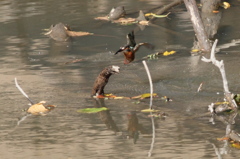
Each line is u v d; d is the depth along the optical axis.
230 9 21.14
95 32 18.95
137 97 11.30
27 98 11.08
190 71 13.05
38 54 16.08
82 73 13.58
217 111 10.08
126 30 18.97
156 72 13.22
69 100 11.32
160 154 8.05
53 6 24.55
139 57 15.06
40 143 8.80
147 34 18.06
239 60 13.62
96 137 8.98
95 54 15.67
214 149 8.17
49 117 10.25
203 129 9.16
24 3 25.62
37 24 20.72
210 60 10.37
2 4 25.61
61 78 13.17
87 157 8.04
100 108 10.50
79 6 24.22
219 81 12.08
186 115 9.99
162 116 9.99
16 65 14.80
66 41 17.80
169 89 11.77
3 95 11.95
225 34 17.09
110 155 8.09
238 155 7.89
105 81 11.48
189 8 15.78
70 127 9.58
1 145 8.79
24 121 10.08
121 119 9.91
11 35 19.12
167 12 21.67
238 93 11.12
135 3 24.38
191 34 17.64
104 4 24.56
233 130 8.96
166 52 15.23
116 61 14.70
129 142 8.65
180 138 8.73
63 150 8.40
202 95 11.22
